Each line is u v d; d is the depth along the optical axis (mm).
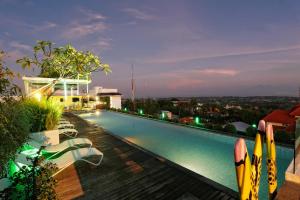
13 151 3029
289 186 1714
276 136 6836
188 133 10594
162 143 9555
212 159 7180
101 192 3553
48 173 2912
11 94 2570
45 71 7125
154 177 4086
